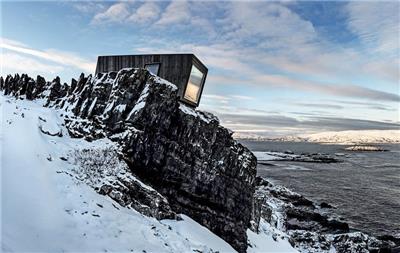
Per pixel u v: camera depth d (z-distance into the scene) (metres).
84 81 22.27
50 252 9.45
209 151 20.33
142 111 17.91
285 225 36.47
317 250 32.19
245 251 21.64
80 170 14.95
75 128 18.75
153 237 13.05
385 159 187.25
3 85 28.16
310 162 145.38
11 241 8.94
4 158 12.70
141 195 15.98
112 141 17.84
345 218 47.19
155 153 18.08
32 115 17.94
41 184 12.37
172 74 23.61
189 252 13.56
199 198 19.81
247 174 22.55
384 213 51.00
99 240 11.14
